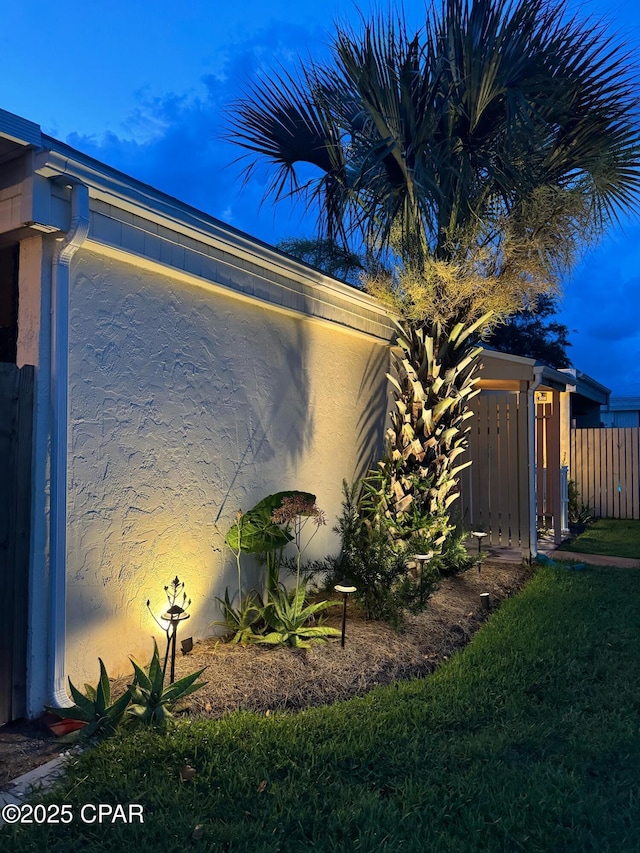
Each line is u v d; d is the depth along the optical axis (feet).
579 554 31.78
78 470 13.29
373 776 10.76
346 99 21.08
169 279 15.69
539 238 20.43
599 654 16.79
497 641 17.93
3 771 10.44
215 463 17.21
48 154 11.78
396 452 22.41
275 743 11.47
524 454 28.68
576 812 9.73
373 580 18.86
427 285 20.83
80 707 11.74
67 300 12.80
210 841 8.77
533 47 19.39
